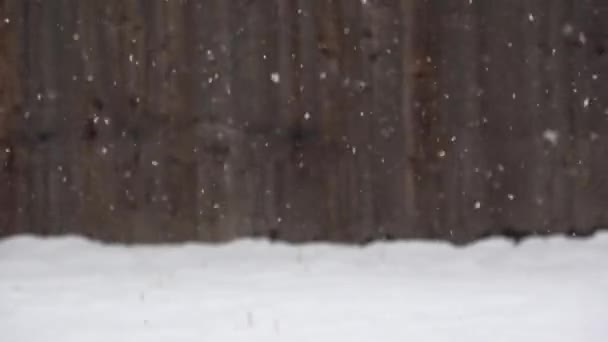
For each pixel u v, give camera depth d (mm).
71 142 18688
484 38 18266
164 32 18469
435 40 18250
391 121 18359
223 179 18562
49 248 18359
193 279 16406
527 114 18297
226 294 15328
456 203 18391
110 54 18562
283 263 17406
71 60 18594
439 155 18359
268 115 18438
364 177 18422
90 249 18375
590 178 18344
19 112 18719
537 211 18375
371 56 18297
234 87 18469
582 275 16094
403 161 18359
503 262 17188
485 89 18266
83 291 15672
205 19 18422
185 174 18578
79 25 18562
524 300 14430
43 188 18781
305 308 14320
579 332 12625
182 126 18531
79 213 18766
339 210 18469
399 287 15570
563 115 18297
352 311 14086
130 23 18500
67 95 18641
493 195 18359
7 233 18875
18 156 18766
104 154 18656
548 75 18250
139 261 17719
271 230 18594
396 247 18234
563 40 18250
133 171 18625
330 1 18297
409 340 12555
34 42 18625
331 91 18359
